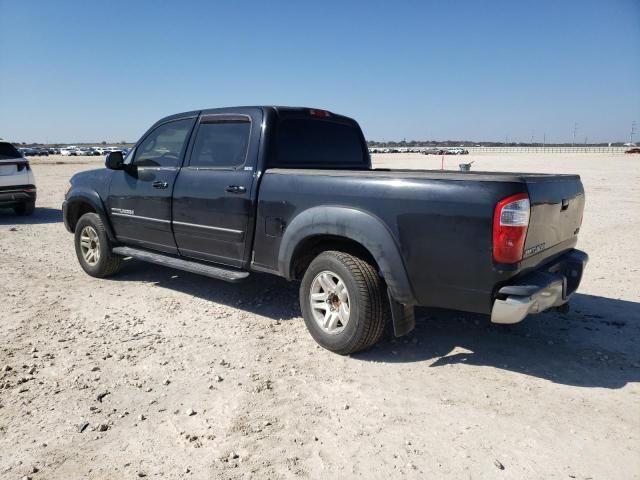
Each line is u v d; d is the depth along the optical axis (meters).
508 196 3.23
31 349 4.20
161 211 5.43
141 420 3.15
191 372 3.80
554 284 3.50
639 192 17.91
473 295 3.45
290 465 2.71
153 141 5.72
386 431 3.02
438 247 3.49
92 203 6.26
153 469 2.68
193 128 5.27
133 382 3.63
